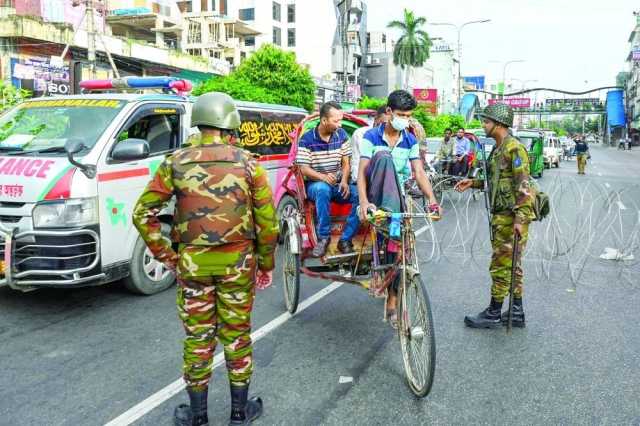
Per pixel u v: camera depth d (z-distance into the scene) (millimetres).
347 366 4344
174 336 4980
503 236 5055
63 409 3664
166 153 6453
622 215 11750
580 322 5336
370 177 4340
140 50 30125
